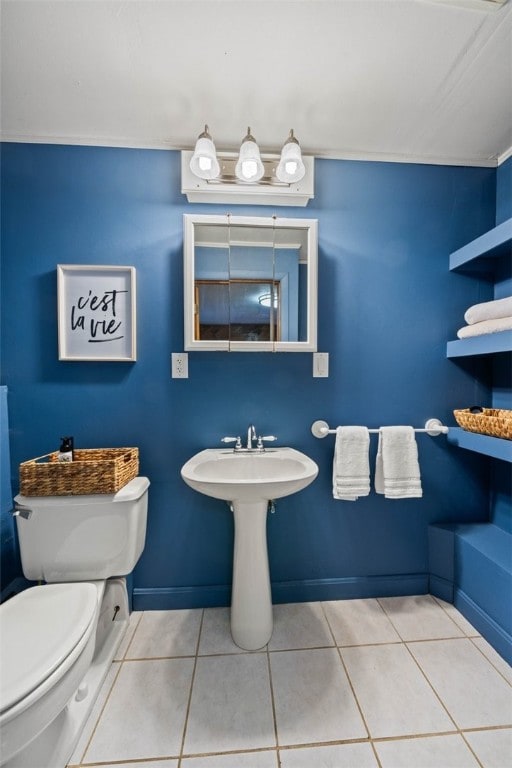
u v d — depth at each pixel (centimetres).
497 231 120
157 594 134
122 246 131
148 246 131
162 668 107
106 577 112
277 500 138
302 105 114
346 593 140
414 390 142
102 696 97
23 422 129
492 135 128
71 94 108
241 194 128
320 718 91
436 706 94
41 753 76
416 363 142
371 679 103
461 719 91
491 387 144
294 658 110
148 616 131
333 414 139
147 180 131
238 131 126
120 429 133
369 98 111
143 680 103
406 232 140
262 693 98
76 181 129
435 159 140
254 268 131
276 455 126
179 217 132
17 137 126
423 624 126
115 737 87
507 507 137
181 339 133
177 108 114
